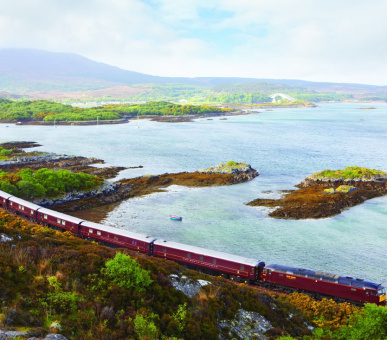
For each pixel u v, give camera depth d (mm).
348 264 70188
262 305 45625
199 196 119938
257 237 83812
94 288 40094
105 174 151500
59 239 57344
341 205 107750
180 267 52531
